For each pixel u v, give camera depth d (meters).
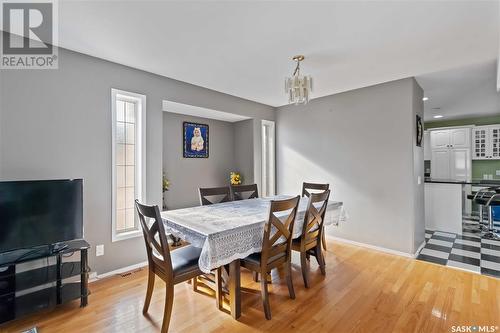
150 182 3.03
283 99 4.36
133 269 2.86
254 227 2.08
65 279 2.31
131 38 2.21
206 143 4.76
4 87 2.10
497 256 3.25
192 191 4.59
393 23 1.98
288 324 1.92
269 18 1.91
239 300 2.01
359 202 3.68
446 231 4.39
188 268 1.93
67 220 2.20
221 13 1.85
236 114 4.25
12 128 2.13
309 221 2.48
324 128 4.11
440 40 2.25
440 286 2.46
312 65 2.82
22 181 2.00
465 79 3.29
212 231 1.85
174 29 2.06
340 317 2.00
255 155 4.65
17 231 1.97
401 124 3.28
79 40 2.24
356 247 3.61
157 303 2.20
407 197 3.24
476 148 6.05
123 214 2.89
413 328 1.86
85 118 2.52
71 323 1.93
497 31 2.10
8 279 2.08
